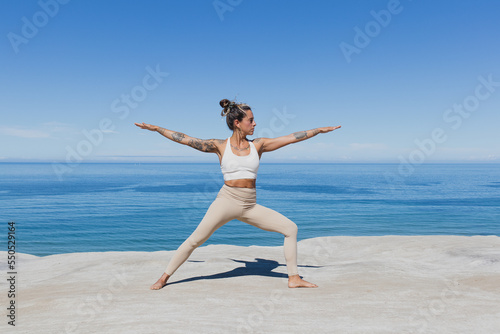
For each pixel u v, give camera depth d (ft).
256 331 8.85
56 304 11.72
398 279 14.76
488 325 9.26
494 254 19.75
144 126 13.93
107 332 8.82
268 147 14.08
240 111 13.35
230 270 17.52
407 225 97.81
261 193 241.14
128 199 199.41
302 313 10.37
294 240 13.82
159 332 8.76
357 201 179.22
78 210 145.38
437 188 293.43
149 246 76.38
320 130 14.02
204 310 10.74
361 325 9.29
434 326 9.18
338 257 22.85
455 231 87.30
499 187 302.45
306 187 310.24
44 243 78.07
